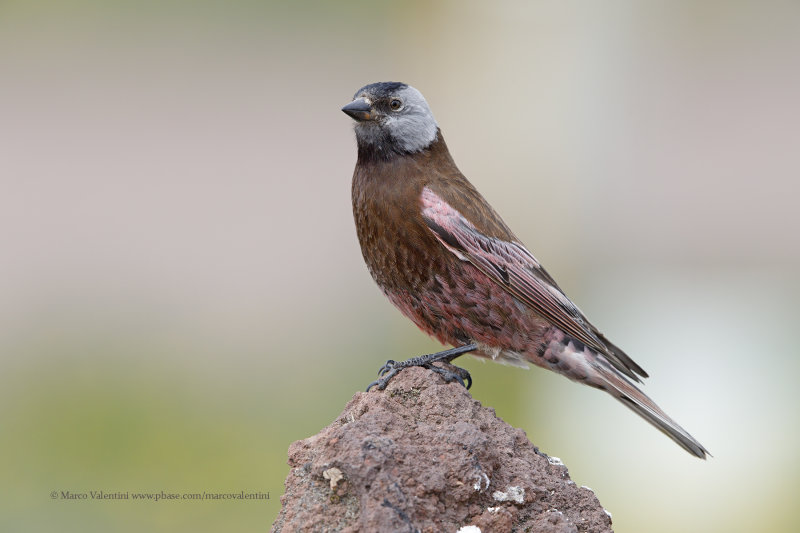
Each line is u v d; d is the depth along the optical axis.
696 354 14.19
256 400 13.08
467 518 5.28
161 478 11.25
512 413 12.48
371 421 5.48
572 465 12.09
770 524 11.34
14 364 13.86
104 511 10.55
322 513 5.17
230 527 10.48
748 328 14.71
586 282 17.92
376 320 16.23
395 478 5.16
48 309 16.05
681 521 11.45
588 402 12.66
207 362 14.22
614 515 11.47
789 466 12.05
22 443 11.84
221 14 26.19
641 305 15.88
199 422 12.43
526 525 5.37
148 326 15.54
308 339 15.35
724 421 12.83
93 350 14.46
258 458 11.60
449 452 5.33
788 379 13.48
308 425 12.46
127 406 12.72
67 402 12.73
